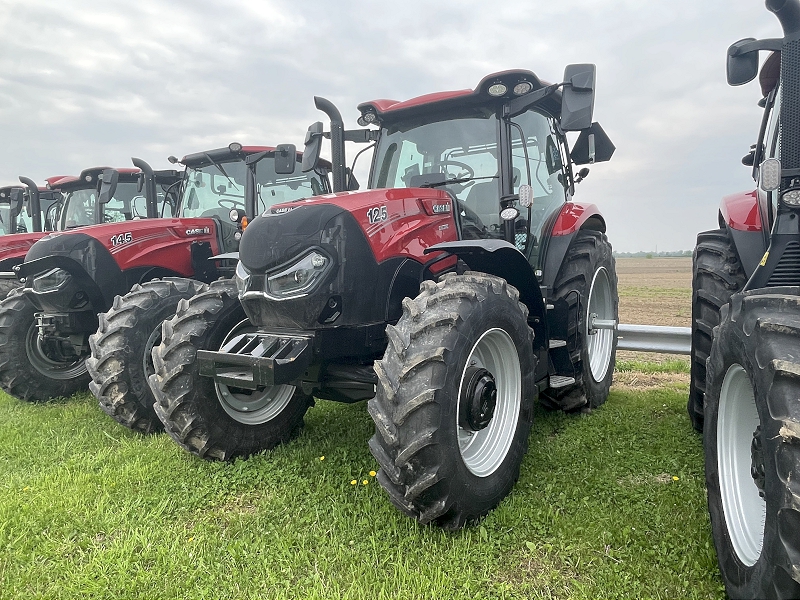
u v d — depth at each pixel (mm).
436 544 2385
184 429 3297
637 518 2562
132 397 3988
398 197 3113
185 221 5266
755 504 2043
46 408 5031
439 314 2500
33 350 5289
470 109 3607
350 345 2896
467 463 2619
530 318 3404
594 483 2934
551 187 4172
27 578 2297
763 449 1712
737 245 3010
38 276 4625
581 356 3982
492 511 2676
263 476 3211
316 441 3791
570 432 3750
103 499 2941
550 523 2557
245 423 3533
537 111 4012
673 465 3135
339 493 2928
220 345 3402
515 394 2955
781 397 1637
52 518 2773
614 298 4766
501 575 2211
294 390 3781
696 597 2020
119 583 2213
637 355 6797
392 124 3873
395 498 2438
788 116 2215
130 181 7023
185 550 2438
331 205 2814
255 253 2785
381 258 2943
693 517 2543
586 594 2051
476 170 3576
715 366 2275
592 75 2869
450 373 2393
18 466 3547
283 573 2258
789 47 2225
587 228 4707
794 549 1528
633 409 4273
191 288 4422
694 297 3484
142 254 4914
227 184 5637
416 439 2309
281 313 2754
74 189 7410
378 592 2109
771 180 2227
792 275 2178
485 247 2707
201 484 3139
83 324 4797
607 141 4480
